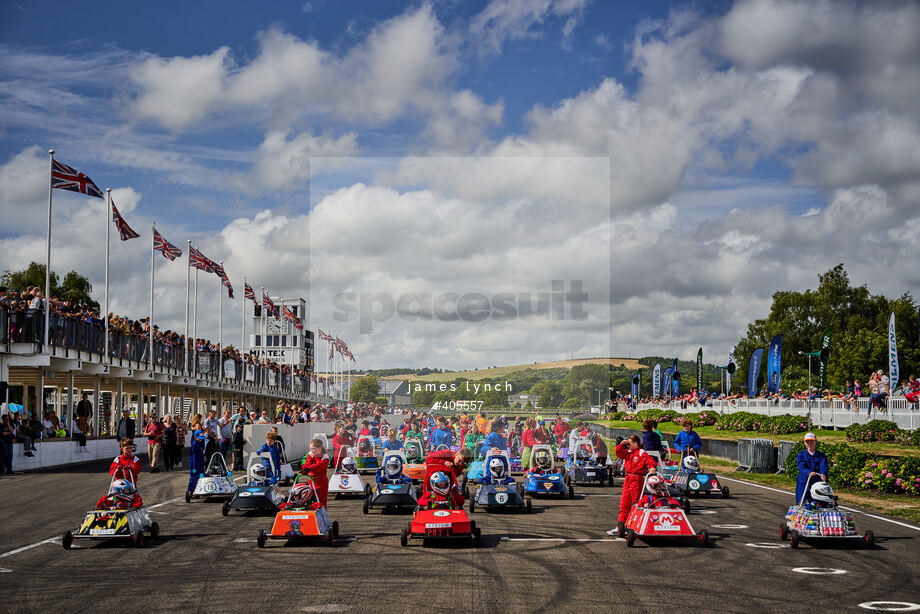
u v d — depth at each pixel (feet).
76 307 126.11
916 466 79.36
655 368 278.87
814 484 51.37
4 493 79.71
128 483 52.60
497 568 43.50
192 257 172.55
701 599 36.29
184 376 169.89
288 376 231.71
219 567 43.96
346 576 41.39
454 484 50.11
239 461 110.73
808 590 38.14
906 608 34.65
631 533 50.49
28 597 37.04
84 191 118.11
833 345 279.69
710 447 143.95
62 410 175.73
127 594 37.52
